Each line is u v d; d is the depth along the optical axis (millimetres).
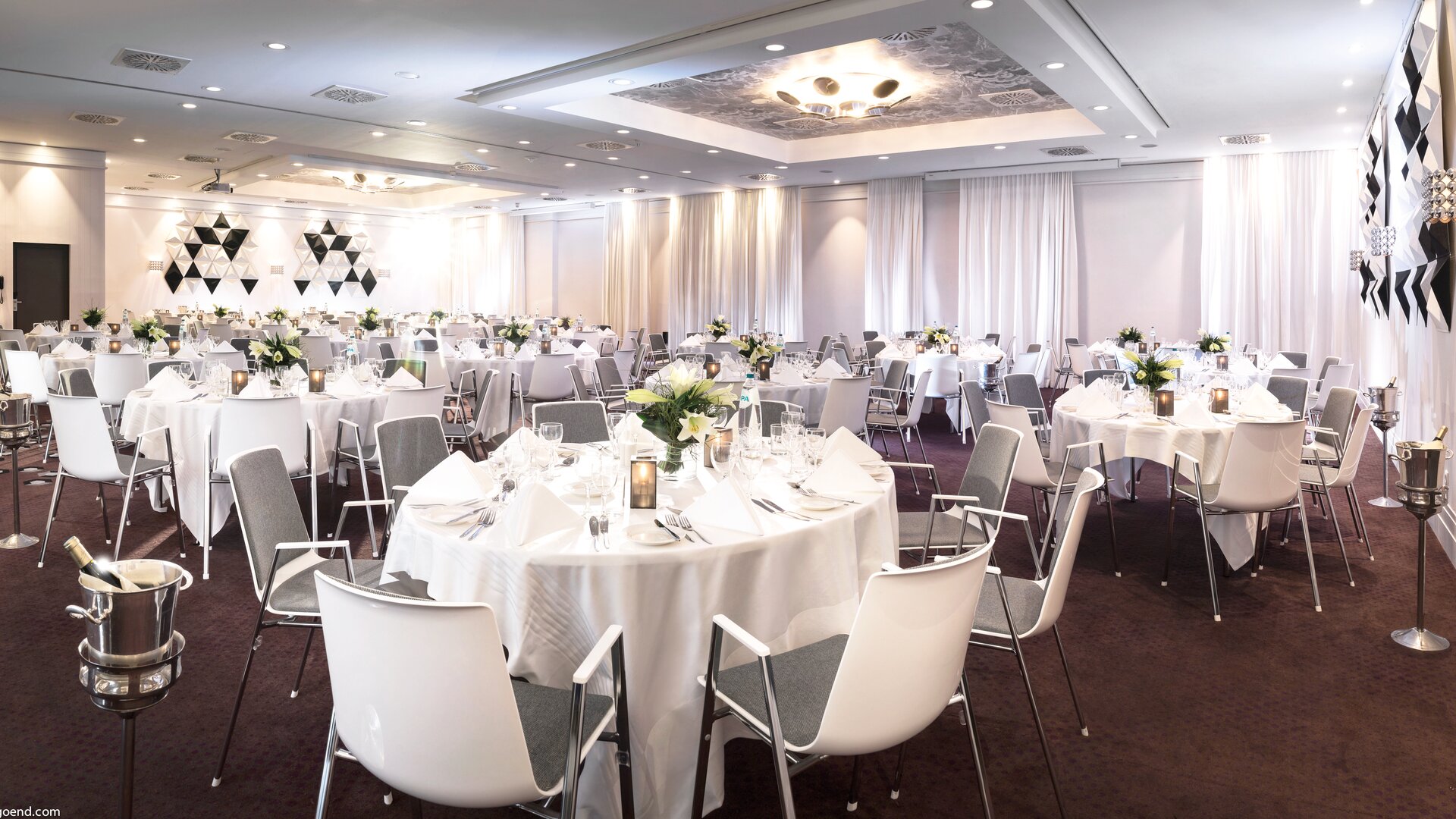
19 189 12312
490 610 1619
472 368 8812
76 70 8008
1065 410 5078
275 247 19297
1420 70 5988
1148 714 3059
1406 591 4320
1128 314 12805
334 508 5195
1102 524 5508
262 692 3170
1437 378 5672
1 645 3527
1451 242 5242
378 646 1684
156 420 4887
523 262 20031
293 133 10859
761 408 4438
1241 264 11766
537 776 1755
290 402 4516
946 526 3594
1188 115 9391
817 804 2521
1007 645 2486
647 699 2273
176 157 12898
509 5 6238
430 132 10586
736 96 9977
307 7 6297
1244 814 2484
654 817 2303
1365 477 6969
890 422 6855
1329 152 11258
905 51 8133
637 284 17672
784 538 2410
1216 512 4012
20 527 4926
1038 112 10594
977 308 13656
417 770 1723
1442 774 2688
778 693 2098
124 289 17484
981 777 2189
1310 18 6371
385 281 20938
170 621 1526
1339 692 3238
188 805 2482
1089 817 2465
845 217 15062
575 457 3234
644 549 2266
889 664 1847
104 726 2914
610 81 7863
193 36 7004
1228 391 5039
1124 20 6473
